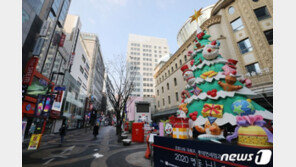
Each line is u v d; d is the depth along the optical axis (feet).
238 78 13.12
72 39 98.43
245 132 8.98
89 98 143.33
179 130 11.94
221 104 12.05
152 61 233.35
